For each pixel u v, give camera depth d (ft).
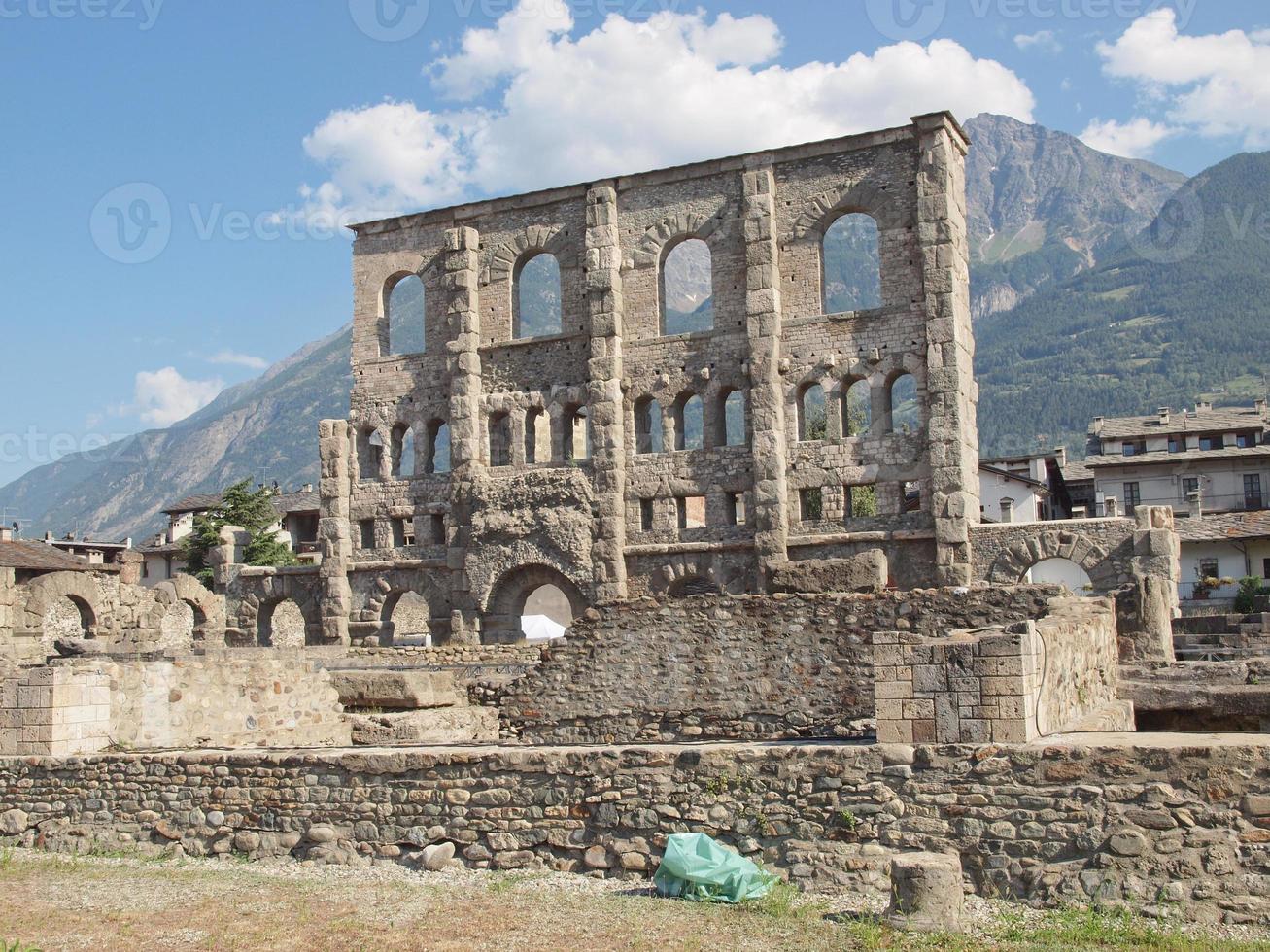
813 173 174.40
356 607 199.41
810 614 94.22
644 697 98.43
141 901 63.41
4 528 259.60
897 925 52.13
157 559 376.68
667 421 180.65
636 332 184.03
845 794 59.21
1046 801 55.26
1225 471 331.98
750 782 61.31
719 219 179.73
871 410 168.86
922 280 166.81
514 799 66.33
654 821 62.90
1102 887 53.36
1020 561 159.43
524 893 60.95
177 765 75.87
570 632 102.17
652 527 180.24
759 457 171.73
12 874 70.49
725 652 96.32
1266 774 51.75
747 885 58.49
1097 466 340.39
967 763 57.11
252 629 205.67
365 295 203.92
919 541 164.76
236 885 66.03
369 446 203.31
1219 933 50.06
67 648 109.91
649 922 55.21
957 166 174.19
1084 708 74.13
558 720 101.30
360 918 58.49
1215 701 86.63
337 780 70.95
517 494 186.50
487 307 194.39
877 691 60.08
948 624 90.89
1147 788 53.57
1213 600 262.67
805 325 172.76
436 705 108.88
